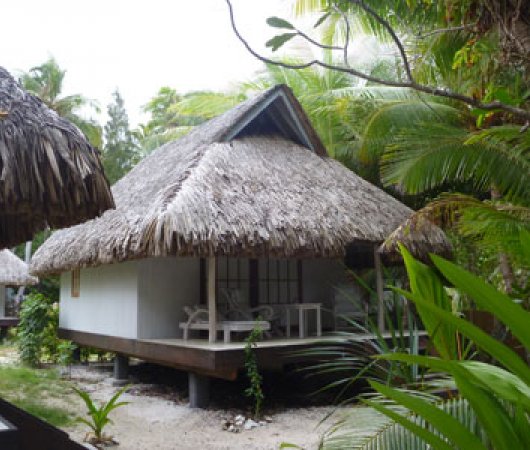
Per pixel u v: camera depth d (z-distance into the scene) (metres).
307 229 7.07
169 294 8.07
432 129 7.98
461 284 1.29
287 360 6.81
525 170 6.53
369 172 13.24
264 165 8.30
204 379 6.96
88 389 8.52
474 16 4.80
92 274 9.74
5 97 3.79
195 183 6.97
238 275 8.59
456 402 1.97
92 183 4.02
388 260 9.51
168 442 5.49
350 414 2.30
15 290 23.88
